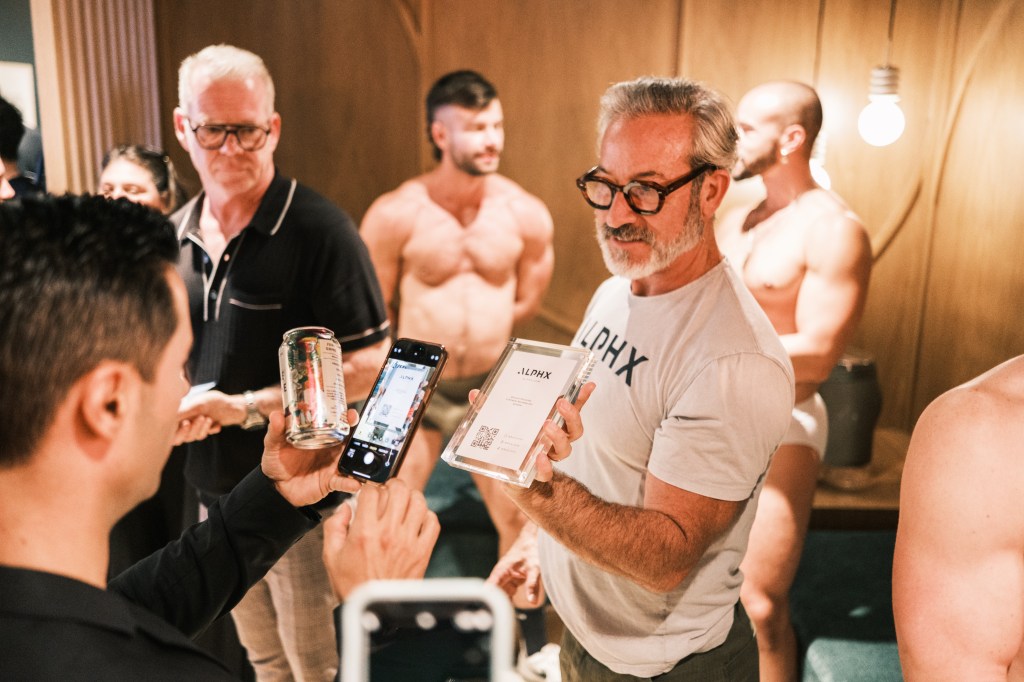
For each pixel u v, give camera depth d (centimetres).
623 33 357
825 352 257
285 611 198
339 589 86
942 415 97
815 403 254
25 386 60
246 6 350
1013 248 317
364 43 356
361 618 45
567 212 370
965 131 353
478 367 314
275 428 100
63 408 62
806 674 229
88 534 65
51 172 293
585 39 358
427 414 308
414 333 313
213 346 196
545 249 323
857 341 388
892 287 383
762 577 235
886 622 238
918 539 97
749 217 286
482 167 303
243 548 98
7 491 62
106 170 244
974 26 345
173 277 69
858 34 358
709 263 141
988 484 92
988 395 95
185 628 95
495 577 176
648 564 124
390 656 45
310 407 100
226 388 197
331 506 106
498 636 45
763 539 235
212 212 200
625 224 137
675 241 136
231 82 188
